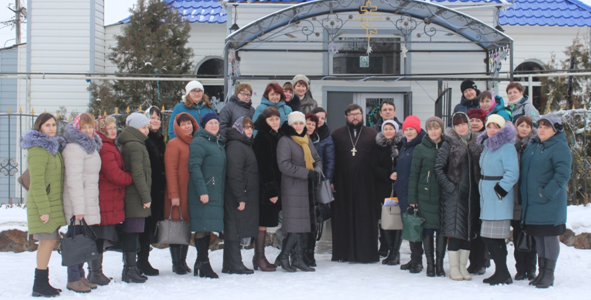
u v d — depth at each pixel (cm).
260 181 634
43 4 1334
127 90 1189
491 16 1082
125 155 581
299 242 652
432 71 1070
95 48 1338
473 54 1066
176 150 614
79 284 549
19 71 1392
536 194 562
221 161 611
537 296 527
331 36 1023
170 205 623
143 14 1236
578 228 751
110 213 558
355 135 709
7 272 644
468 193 593
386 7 979
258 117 657
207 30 1345
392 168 705
